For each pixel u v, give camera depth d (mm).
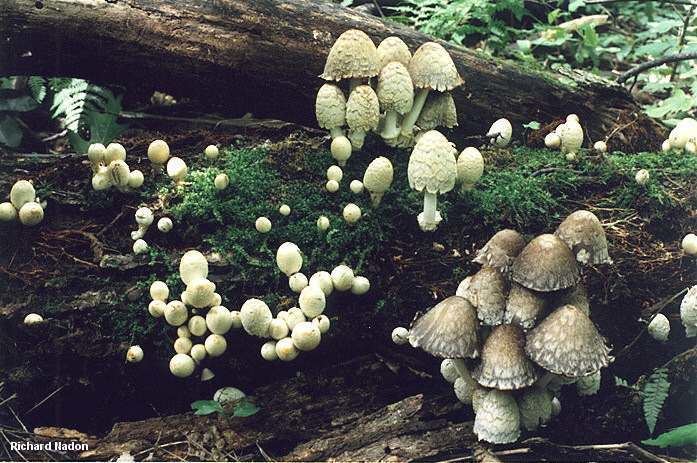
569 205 702
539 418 614
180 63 707
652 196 699
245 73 717
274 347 643
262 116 754
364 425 634
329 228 671
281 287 664
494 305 602
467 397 634
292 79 725
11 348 638
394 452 617
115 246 659
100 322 644
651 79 947
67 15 677
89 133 844
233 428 638
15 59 692
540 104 777
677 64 943
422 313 672
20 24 672
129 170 676
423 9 890
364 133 684
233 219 668
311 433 641
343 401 667
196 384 669
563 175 709
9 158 684
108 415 671
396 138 690
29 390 648
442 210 680
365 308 671
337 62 664
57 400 657
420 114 694
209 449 627
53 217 664
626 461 623
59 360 644
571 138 728
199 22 699
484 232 684
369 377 677
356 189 676
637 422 672
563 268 595
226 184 670
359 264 667
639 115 794
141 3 690
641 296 682
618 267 679
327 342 670
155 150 677
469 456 615
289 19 713
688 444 665
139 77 716
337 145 678
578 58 970
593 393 658
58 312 638
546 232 690
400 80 663
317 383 669
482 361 594
